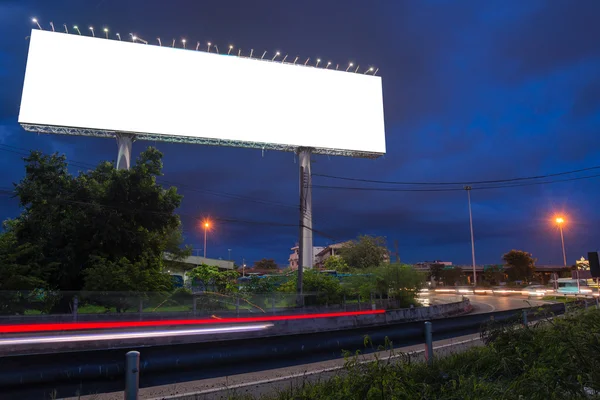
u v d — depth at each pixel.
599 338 6.92
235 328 15.01
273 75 51.34
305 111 52.12
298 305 24.94
